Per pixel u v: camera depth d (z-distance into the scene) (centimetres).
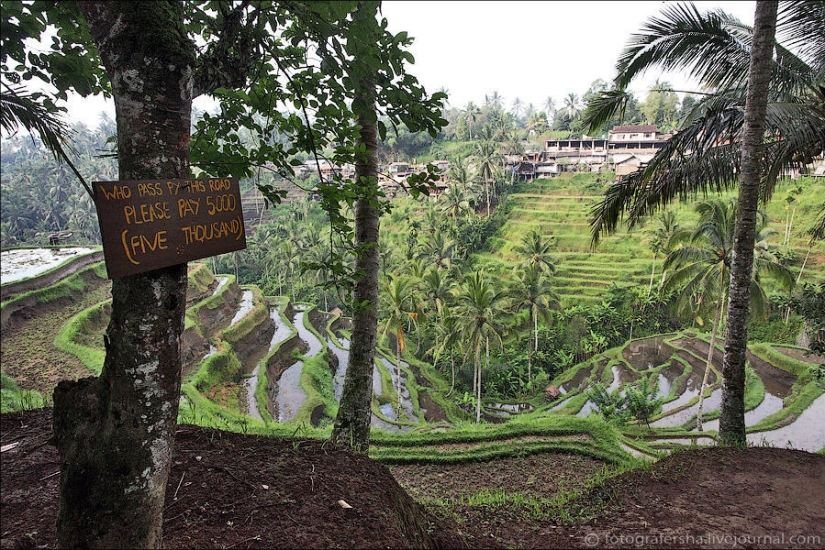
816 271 1612
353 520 307
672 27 774
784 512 448
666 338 3012
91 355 1662
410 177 324
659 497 491
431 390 2698
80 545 191
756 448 637
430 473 861
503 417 2422
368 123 568
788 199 1845
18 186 4447
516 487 794
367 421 645
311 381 2534
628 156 4975
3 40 250
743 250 697
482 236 4684
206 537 277
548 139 5869
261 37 275
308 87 308
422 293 2848
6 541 281
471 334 2238
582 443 980
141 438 199
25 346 1772
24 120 296
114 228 179
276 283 4781
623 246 3900
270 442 425
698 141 731
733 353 712
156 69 198
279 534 284
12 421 501
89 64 288
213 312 3131
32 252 3064
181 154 212
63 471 199
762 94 660
